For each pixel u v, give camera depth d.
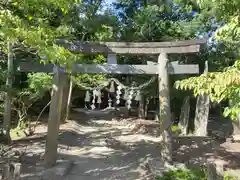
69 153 8.34
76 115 18.62
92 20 8.59
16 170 3.81
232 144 8.62
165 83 6.86
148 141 10.47
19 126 10.30
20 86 11.34
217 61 11.09
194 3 9.15
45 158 6.61
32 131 10.26
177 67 7.00
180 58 10.66
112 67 6.86
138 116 17.95
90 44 6.80
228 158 7.00
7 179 3.81
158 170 6.30
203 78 2.78
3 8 3.51
